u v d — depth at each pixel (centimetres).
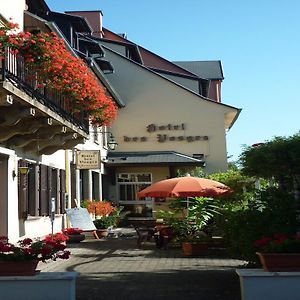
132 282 891
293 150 857
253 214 806
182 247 1369
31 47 1170
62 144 1602
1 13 1377
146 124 2850
